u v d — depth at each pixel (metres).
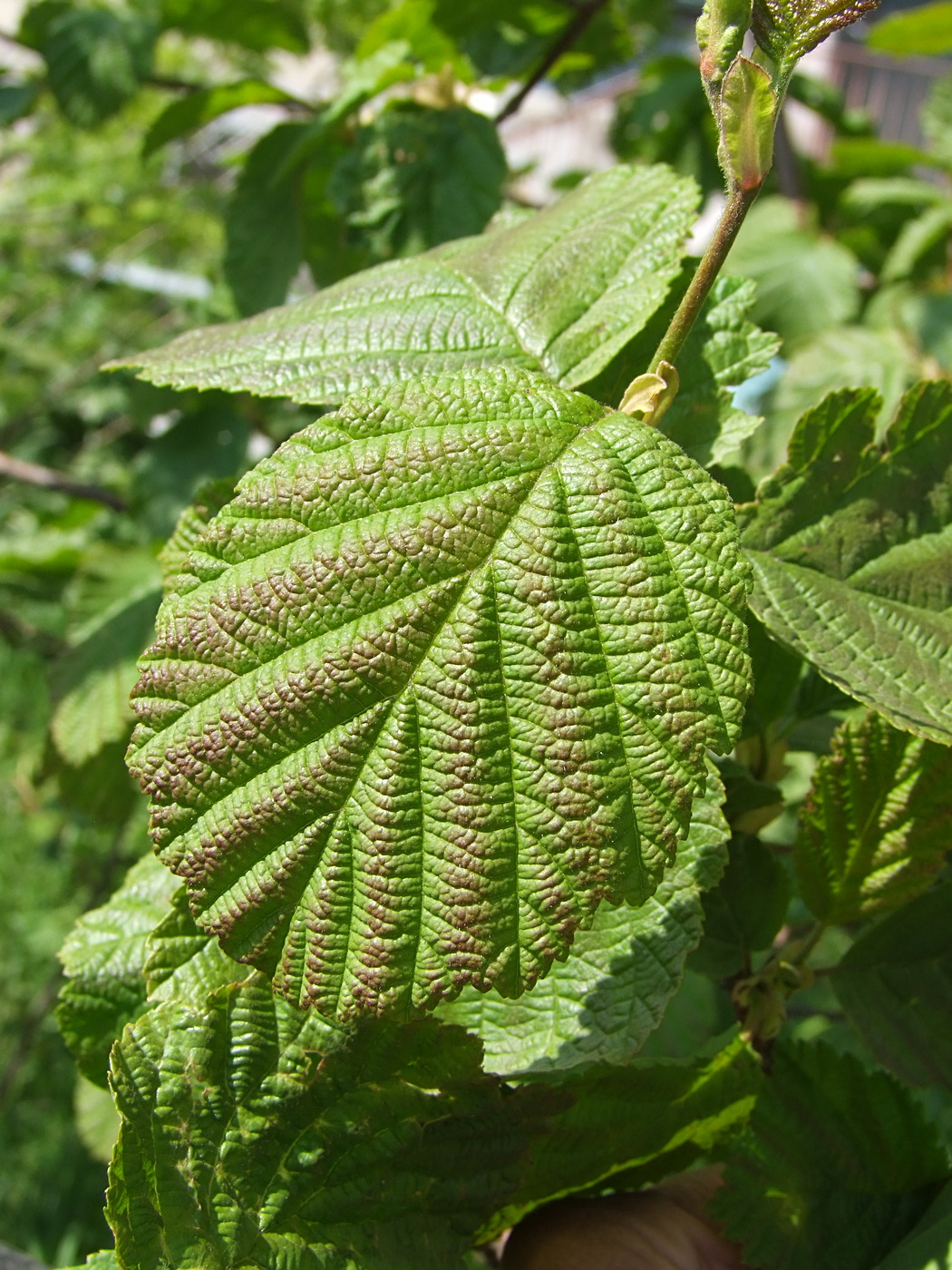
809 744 0.38
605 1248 0.32
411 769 0.24
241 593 0.25
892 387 0.70
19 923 1.27
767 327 0.80
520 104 0.62
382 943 0.24
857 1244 0.33
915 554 0.31
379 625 0.24
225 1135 0.27
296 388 0.30
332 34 1.00
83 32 0.78
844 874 0.33
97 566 0.72
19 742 1.49
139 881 0.35
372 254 0.54
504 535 0.25
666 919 0.30
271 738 0.24
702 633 0.25
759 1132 0.33
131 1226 0.26
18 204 1.65
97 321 1.60
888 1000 0.34
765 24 0.26
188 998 0.29
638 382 0.28
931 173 1.45
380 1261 0.28
